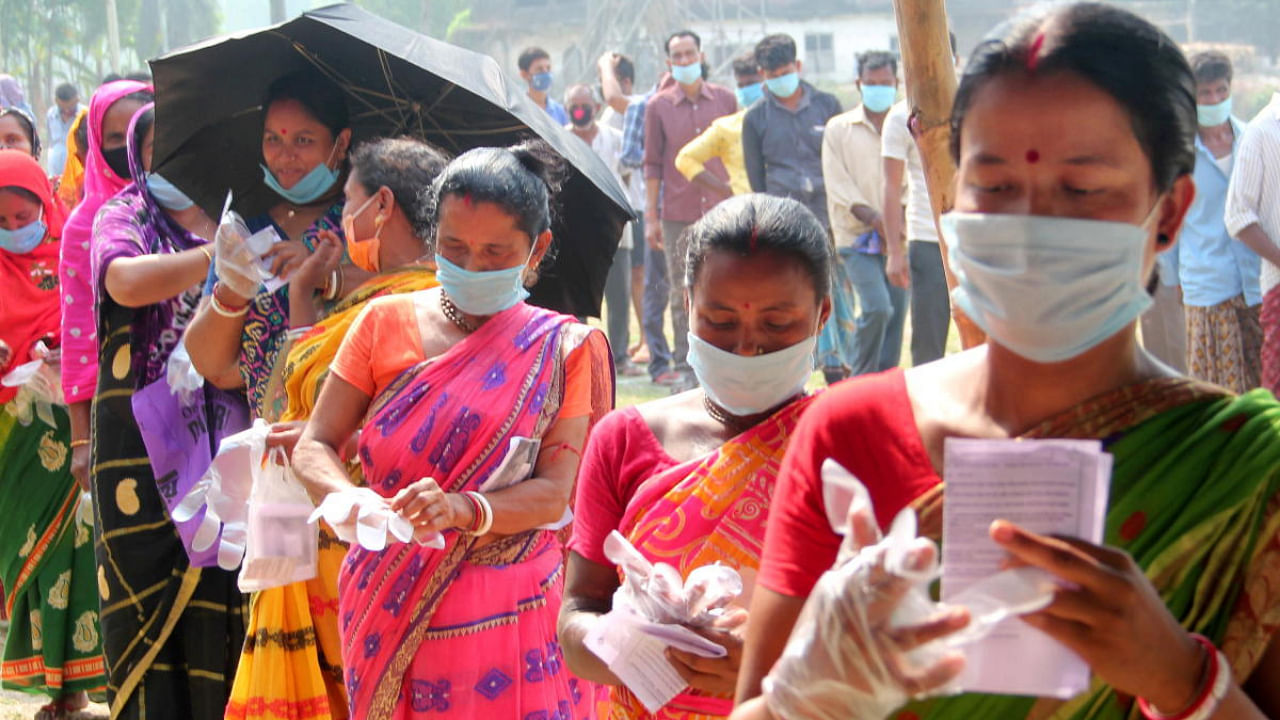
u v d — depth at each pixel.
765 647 1.60
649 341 11.22
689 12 41.38
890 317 9.30
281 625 3.85
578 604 2.55
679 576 2.35
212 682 4.44
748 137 10.02
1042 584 1.38
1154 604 1.40
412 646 3.20
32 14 36.53
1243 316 7.89
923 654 1.37
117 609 4.49
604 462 2.56
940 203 2.78
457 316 3.32
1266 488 1.49
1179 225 1.52
